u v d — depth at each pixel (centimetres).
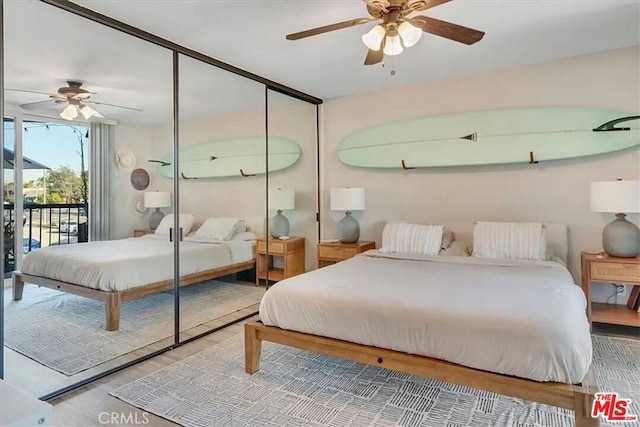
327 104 501
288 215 479
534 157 374
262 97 439
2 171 210
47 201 268
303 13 258
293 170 484
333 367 265
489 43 320
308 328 236
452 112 416
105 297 299
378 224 468
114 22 262
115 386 239
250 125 428
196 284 370
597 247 354
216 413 208
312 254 511
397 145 446
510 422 198
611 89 344
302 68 374
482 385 188
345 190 444
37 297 262
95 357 280
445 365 197
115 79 310
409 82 430
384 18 213
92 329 290
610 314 318
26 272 256
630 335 318
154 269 331
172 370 262
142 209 325
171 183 339
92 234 293
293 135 482
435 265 327
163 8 248
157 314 330
